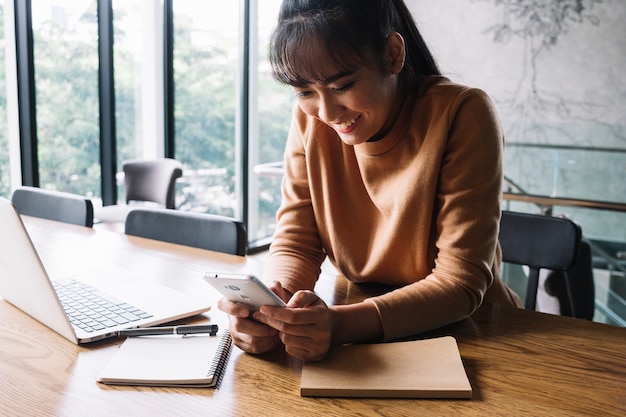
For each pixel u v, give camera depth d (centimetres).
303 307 92
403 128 108
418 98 108
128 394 79
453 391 79
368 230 119
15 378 83
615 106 505
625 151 357
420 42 112
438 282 103
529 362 90
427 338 99
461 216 104
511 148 380
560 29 507
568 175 370
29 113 344
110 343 94
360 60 91
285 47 90
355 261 120
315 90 94
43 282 90
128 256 143
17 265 95
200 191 455
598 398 80
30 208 194
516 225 148
